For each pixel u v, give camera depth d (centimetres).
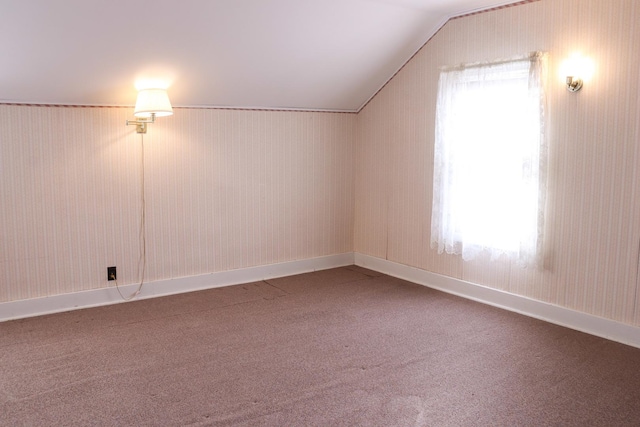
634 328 330
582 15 343
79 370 295
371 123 520
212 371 295
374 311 398
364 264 543
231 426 239
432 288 460
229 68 400
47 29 308
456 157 422
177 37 348
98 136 399
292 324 370
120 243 416
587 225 350
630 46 321
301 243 518
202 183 450
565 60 354
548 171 367
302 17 365
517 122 376
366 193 534
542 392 271
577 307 360
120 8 308
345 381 283
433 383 281
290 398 265
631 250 329
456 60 425
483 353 320
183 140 436
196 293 445
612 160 334
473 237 415
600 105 337
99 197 404
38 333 350
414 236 480
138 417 246
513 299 398
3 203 367
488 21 398
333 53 423
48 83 357
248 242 483
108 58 349
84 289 405
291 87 456
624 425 241
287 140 495
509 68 376
